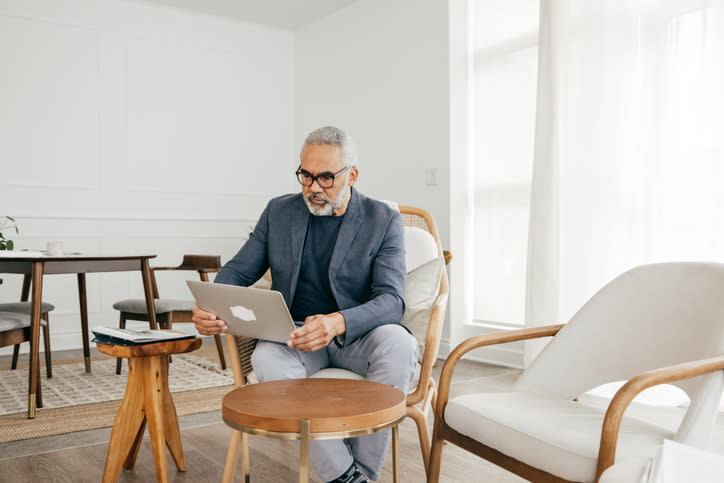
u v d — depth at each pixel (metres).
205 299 1.68
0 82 4.38
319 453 1.48
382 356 1.65
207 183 5.29
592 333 1.62
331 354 1.83
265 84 5.59
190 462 2.14
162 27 5.05
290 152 5.74
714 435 2.34
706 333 1.39
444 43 4.14
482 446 1.41
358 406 1.24
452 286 4.11
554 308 3.29
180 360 4.00
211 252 5.29
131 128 4.91
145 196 4.97
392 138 4.58
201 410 2.80
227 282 1.90
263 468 2.09
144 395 1.83
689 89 2.82
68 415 2.68
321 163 1.76
